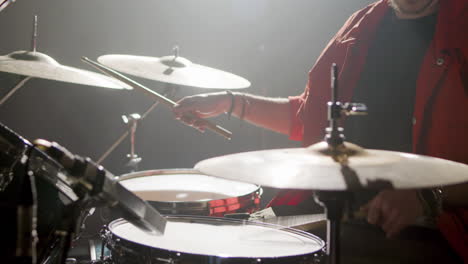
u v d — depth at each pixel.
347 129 1.88
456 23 1.70
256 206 1.94
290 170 1.02
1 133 0.98
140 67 2.29
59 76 2.12
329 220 1.07
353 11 3.53
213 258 1.20
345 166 1.03
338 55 2.00
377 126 1.83
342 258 1.46
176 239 1.43
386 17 1.88
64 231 1.02
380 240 1.50
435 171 1.05
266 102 2.13
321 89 2.02
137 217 1.05
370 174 1.00
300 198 2.01
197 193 1.99
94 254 2.08
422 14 1.78
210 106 2.02
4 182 1.04
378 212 1.41
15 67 2.07
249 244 1.40
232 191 2.05
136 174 2.27
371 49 1.88
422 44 1.78
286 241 1.45
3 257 0.88
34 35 2.30
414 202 1.40
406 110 1.79
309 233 1.52
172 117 3.80
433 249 1.48
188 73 2.35
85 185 0.94
